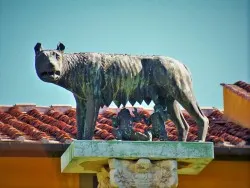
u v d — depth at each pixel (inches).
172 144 806.5
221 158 964.6
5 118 993.5
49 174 941.2
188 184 964.0
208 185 966.4
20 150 931.3
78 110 823.7
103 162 816.3
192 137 970.7
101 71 811.4
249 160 968.9
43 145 930.7
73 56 811.4
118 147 799.7
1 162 935.7
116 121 823.1
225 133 991.6
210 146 811.4
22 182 937.5
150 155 802.2
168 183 806.5
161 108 824.9
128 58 820.0
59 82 810.2
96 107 810.2
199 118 828.0
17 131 949.8
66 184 943.7
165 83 818.8
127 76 814.5
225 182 968.3
